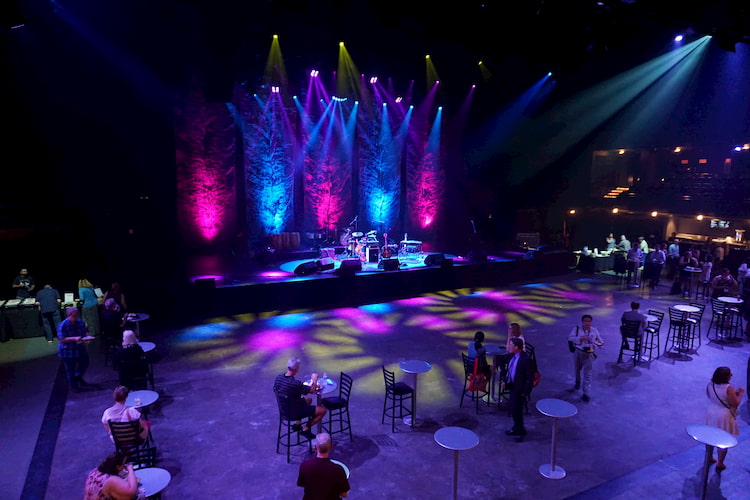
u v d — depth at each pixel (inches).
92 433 306.5
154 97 708.0
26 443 294.4
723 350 466.3
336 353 453.1
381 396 362.3
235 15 593.6
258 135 795.4
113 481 171.9
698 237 1039.6
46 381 383.6
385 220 938.7
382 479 259.8
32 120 615.5
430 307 627.5
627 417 332.2
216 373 403.9
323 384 293.7
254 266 727.7
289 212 848.3
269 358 438.9
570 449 291.6
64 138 643.5
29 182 622.8
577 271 881.5
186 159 748.6
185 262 740.0
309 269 669.9
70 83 637.9
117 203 700.7
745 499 247.0
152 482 195.0
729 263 813.2
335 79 835.4
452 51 792.9
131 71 682.2
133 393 281.4
